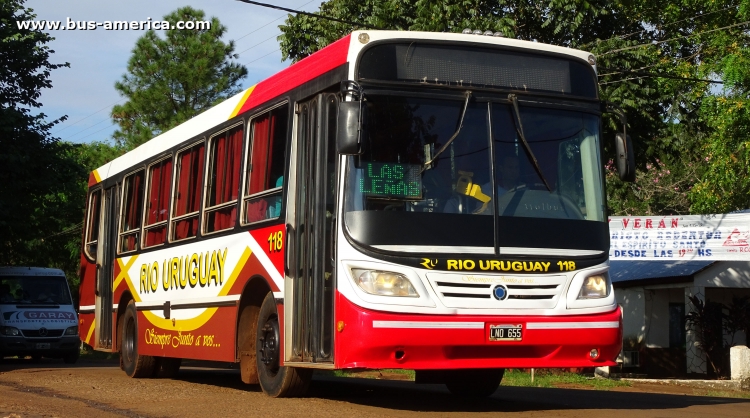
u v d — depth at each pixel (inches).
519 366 336.2
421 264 327.3
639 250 734.5
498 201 341.7
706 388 713.0
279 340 390.3
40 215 1066.7
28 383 518.9
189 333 485.1
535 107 357.4
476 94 351.3
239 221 432.8
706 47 998.4
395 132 340.5
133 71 1643.7
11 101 1006.4
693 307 897.5
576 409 370.6
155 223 552.7
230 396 415.5
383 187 334.6
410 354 324.8
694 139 989.2
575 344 340.2
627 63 884.6
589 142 363.6
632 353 974.4
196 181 496.4
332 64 359.6
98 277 661.3
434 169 339.9
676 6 1005.2
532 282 336.8
